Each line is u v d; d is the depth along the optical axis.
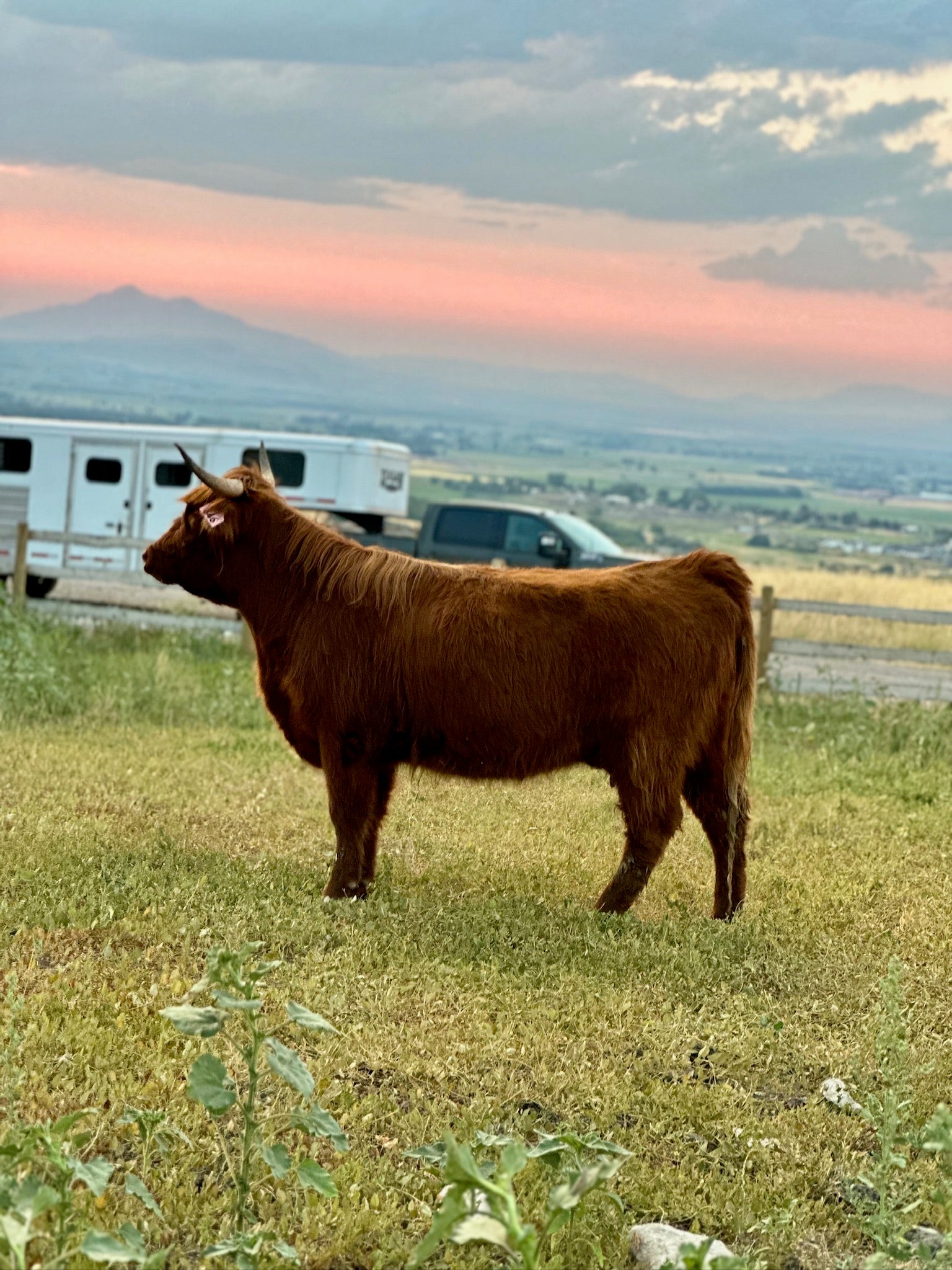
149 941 6.39
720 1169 5.32
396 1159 5.24
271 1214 5.01
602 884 7.43
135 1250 4.21
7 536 20.44
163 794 8.41
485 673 6.92
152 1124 5.05
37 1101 5.29
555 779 9.09
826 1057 5.84
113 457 20.09
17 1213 4.16
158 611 16.88
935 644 19.12
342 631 7.06
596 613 6.93
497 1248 4.95
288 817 8.20
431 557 18.27
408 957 6.38
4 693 10.49
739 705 7.12
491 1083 5.57
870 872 7.70
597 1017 6.01
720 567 7.10
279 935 6.45
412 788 8.62
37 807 7.92
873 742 10.80
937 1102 5.64
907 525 159.50
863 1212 5.10
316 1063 5.59
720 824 7.12
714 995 6.23
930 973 6.52
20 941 6.30
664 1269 4.51
